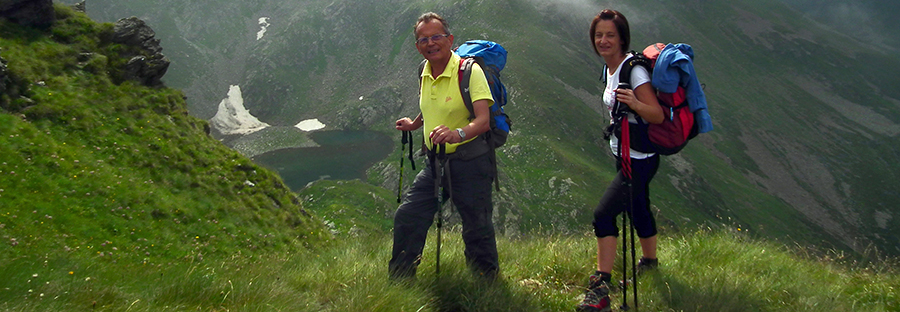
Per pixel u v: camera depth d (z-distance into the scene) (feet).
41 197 57.62
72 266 17.42
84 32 91.45
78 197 61.67
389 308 12.46
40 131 68.59
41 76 77.92
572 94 616.80
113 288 13.71
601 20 14.05
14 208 52.95
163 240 65.77
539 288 15.21
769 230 465.47
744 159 628.69
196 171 87.15
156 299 13.23
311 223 101.45
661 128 13.50
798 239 465.06
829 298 13.62
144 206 68.74
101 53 90.79
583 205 391.24
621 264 16.93
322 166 566.36
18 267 14.10
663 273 15.33
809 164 641.81
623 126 13.67
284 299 13.47
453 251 18.24
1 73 70.38
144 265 20.25
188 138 93.15
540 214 377.50
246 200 90.27
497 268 15.12
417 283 14.19
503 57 14.75
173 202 74.95
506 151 474.49
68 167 65.21
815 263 18.72
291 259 22.52
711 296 13.25
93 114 79.15
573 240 22.49
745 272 16.57
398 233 14.96
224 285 13.96
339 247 22.66
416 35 13.89
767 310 12.95
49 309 11.92
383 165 523.70
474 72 13.61
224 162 95.91
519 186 409.90
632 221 13.28
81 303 12.58
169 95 97.30
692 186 488.44
